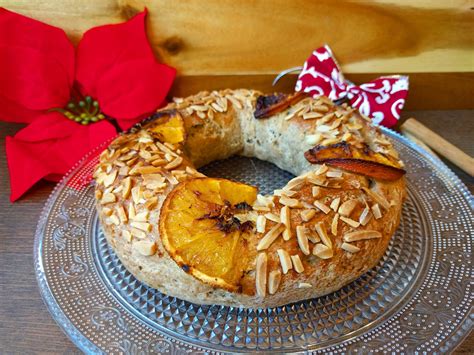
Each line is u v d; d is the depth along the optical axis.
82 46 0.33
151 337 0.21
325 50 0.34
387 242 0.23
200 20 0.33
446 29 0.34
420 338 0.21
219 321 0.22
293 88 0.37
